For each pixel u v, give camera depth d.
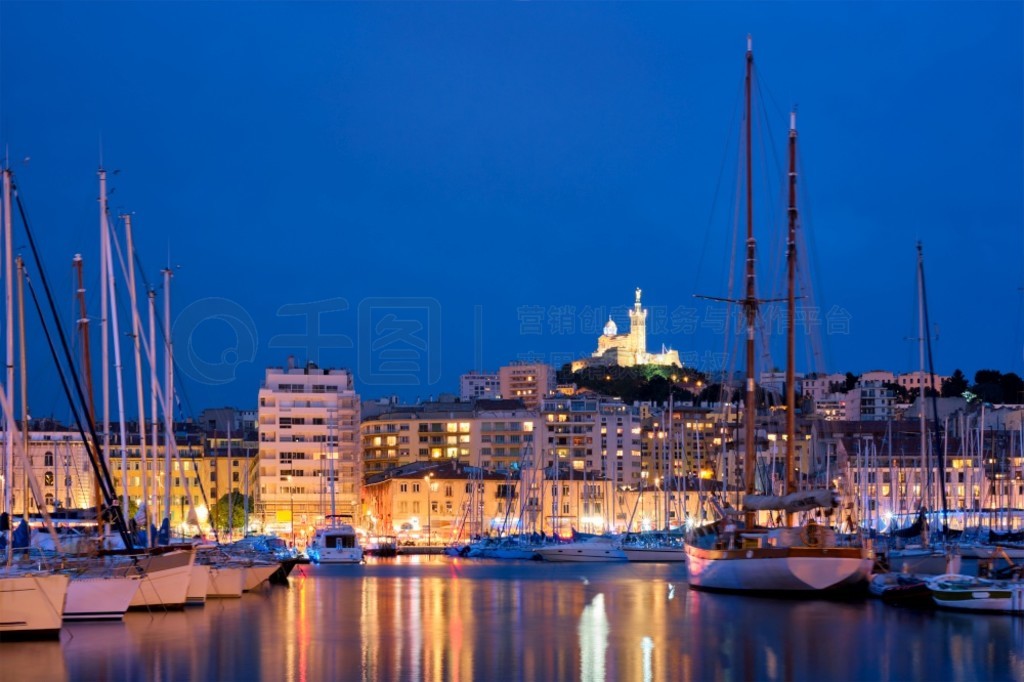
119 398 111.38
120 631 83.19
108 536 93.69
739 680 66.62
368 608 106.56
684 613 94.69
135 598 93.81
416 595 123.31
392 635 85.31
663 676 67.88
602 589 131.88
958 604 92.44
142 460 116.44
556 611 103.25
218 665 70.69
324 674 68.19
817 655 74.44
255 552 136.25
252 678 66.88
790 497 101.12
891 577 101.44
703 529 111.69
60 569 82.38
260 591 124.94
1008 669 69.75
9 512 87.62
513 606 108.88
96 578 87.44
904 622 87.88
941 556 126.31
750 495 104.12
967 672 68.88
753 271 111.56
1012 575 97.88
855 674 68.50
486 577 158.62
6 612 76.81
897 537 148.00
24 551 82.94
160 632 83.31
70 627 84.81
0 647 75.81
